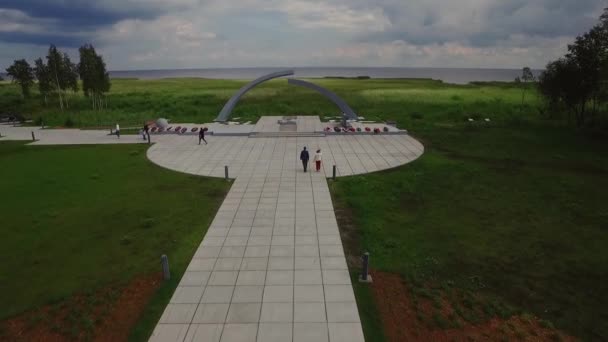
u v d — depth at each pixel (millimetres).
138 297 9000
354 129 29781
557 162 21031
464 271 10125
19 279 9805
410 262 10555
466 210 14312
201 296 9031
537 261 10672
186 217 13727
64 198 15875
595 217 13680
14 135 31172
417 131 30375
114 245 11648
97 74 47500
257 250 11242
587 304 8797
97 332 7824
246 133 28797
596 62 29141
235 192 16344
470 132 29938
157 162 21469
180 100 54125
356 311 8453
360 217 13602
